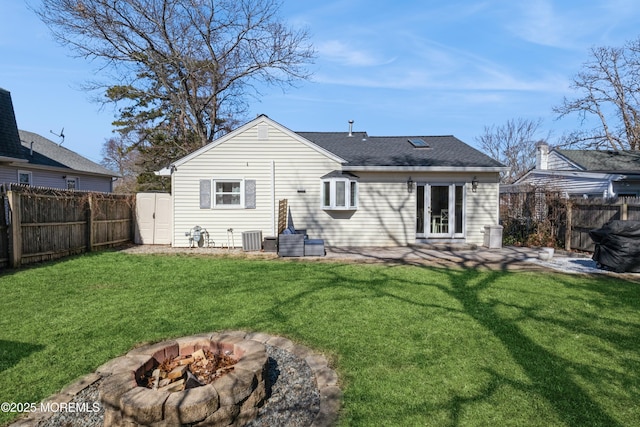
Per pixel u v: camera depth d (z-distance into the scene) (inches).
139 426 96.3
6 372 134.0
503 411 109.6
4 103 578.9
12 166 597.9
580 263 362.9
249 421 109.2
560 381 126.9
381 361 143.0
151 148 943.0
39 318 189.3
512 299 226.4
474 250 455.8
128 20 678.5
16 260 317.4
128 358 123.5
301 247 404.2
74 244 402.3
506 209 608.4
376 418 106.9
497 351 151.3
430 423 104.3
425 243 487.8
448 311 202.2
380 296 231.3
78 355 148.1
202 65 788.0
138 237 522.3
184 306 211.2
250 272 305.6
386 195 491.5
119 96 860.6
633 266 307.9
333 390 122.9
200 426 98.1
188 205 480.4
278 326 179.9
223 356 136.0
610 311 204.1
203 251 441.4
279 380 132.6
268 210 484.4
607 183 631.2
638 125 914.1
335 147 566.3
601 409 110.4
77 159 820.6
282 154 483.2
